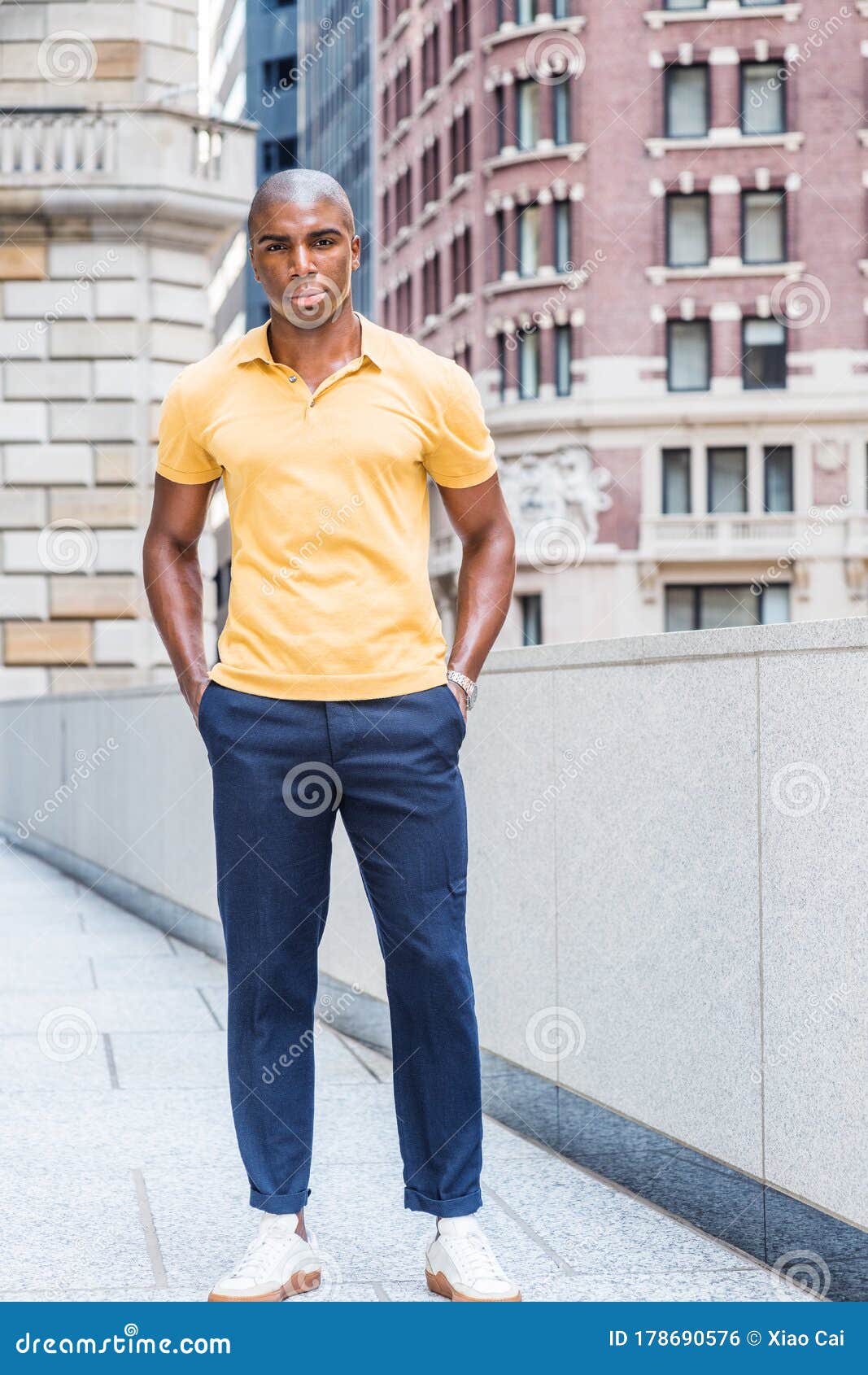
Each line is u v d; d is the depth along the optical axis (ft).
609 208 92.38
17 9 49.52
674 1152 10.05
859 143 91.61
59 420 49.60
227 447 8.11
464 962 8.32
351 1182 10.78
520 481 93.35
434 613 8.43
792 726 8.74
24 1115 12.71
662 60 92.32
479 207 96.78
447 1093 8.35
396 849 8.17
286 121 143.74
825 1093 8.43
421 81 107.04
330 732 8.02
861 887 8.10
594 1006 11.15
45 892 30.07
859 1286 8.10
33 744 39.32
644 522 91.04
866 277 91.56
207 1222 9.91
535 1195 10.61
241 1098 8.46
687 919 9.88
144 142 49.78
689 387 92.84
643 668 10.46
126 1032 16.17
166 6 50.39
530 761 12.26
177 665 8.70
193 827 22.25
